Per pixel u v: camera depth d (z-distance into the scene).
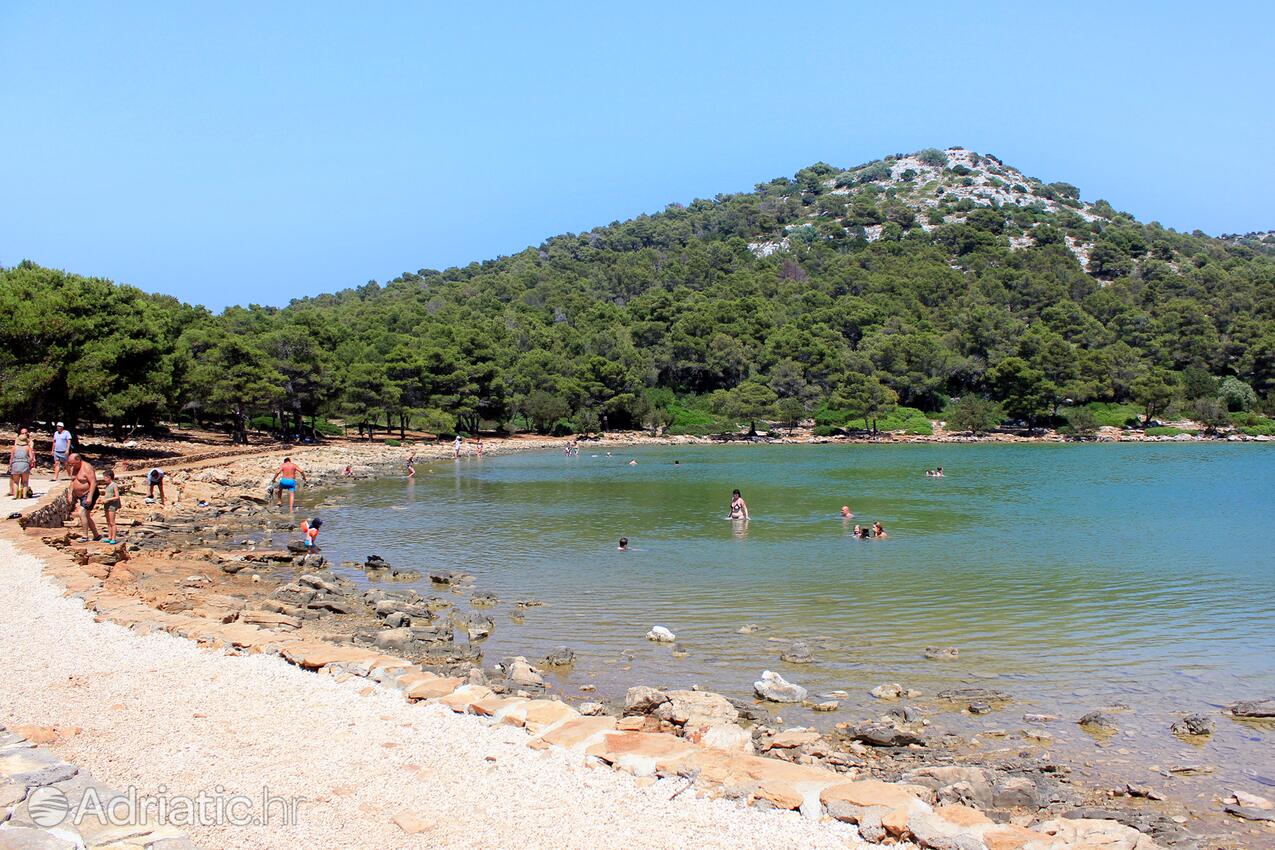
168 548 32.53
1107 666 20.44
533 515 49.09
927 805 9.78
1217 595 28.06
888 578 30.89
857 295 193.75
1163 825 12.14
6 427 64.19
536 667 20.02
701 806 9.92
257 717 12.54
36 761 9.98
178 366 65.19
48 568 21.92
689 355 157.38
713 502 55.97
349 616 24.16
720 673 19.73
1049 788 13.44
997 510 51.78
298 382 93.69
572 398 136.12
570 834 9.15
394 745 11.63
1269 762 14.77
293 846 8.59
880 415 139.25
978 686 18.88
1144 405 145.25
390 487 65.44
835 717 16.89
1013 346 156.38
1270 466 85.94
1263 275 197.50
